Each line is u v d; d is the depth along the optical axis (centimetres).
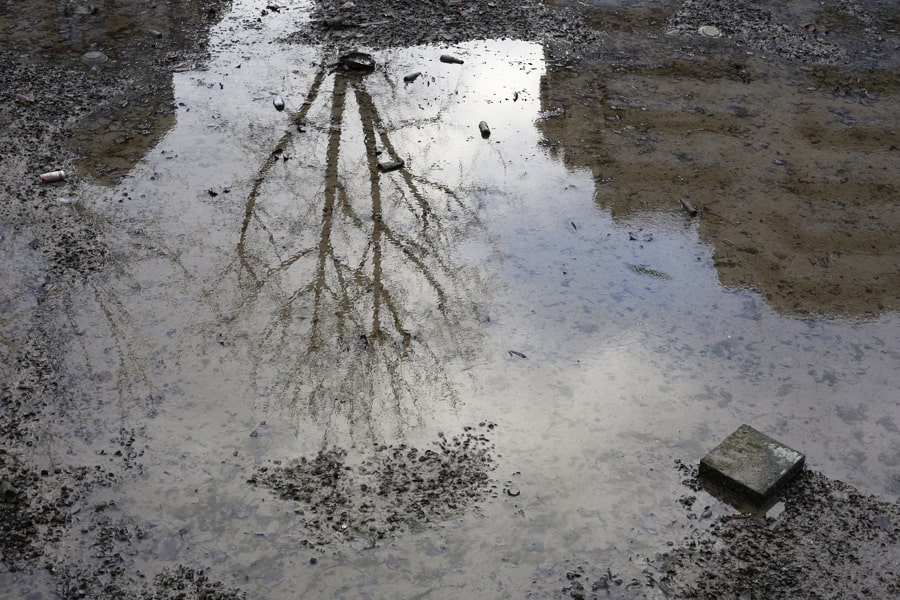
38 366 687
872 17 1050
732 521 624
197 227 777
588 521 623
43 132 859
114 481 636
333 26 1007
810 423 666
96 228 775
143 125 871
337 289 734
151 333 705
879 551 614
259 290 732
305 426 659
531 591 598
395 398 673
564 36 1000
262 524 621
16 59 947
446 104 902
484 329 711
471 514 625
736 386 683
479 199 804
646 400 675
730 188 820
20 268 745
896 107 918
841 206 808
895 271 757
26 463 643
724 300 733
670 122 888
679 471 643
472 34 1002
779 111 906
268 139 859
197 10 1036
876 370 694
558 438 656
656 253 765
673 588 600
